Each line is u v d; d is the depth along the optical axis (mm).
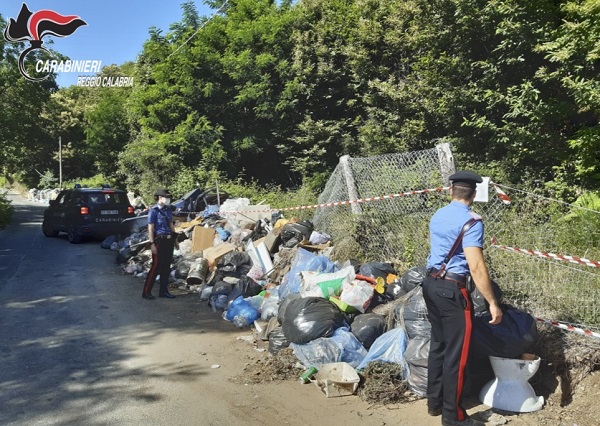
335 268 6832
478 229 3793
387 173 7508
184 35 20531
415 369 4465
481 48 11375
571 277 5227
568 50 8203
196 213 13844
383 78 15281
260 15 20125
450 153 6812
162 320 7051
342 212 8422
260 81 19125
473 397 4359
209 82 19672
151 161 21000
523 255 5664
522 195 7598
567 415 4004
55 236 16641
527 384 4188
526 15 9820
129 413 4324
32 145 34156
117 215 14828
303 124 17828
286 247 8547
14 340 6223
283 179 20578
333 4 18078
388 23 14891
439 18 11867
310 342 5215
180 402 4527
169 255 8344
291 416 4242
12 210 25266
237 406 4438
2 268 10984
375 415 4227
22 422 4191
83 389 4820
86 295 8508
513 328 4113
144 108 20812
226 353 5730
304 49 18000
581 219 6316
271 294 6934
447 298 3820
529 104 9555
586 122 9578
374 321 5277
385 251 7422
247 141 19188
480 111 11445
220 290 7664
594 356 4254
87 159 48969
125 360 5559
